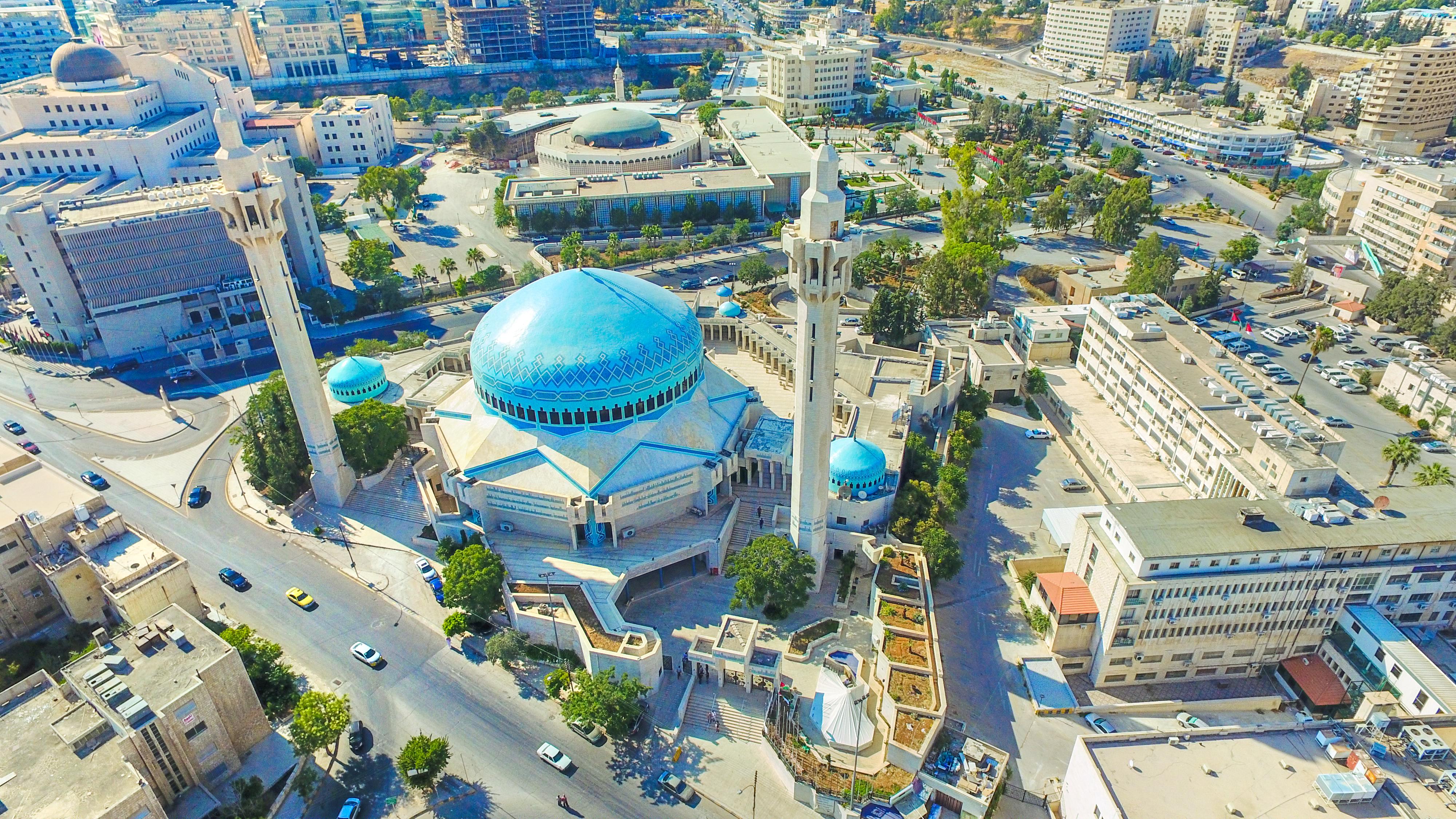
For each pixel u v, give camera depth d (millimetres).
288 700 132250
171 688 112562
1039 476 192500
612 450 158125
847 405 186250
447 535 162625
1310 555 131625
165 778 113125
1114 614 134875
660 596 153375
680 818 116375
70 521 145000
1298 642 139625
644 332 161000
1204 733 113250
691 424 167250
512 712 133000
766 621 147000
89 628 145000
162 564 139625
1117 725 131250
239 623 148500
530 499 155125
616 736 127375
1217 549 130500
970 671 140500
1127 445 198750
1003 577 161375
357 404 197125
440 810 117250
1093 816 108125
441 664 141750
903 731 119688
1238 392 178000
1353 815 102750
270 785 120375
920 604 142875
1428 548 132750
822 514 150625
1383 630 131250
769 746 123312
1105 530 142125
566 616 140250
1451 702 117500
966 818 115000
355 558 165000
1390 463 193875
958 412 199000
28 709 109625
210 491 184875
